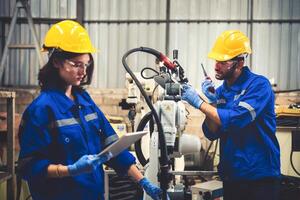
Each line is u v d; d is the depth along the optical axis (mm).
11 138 2406
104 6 3781
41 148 1220
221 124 1689
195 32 3754
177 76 1672
